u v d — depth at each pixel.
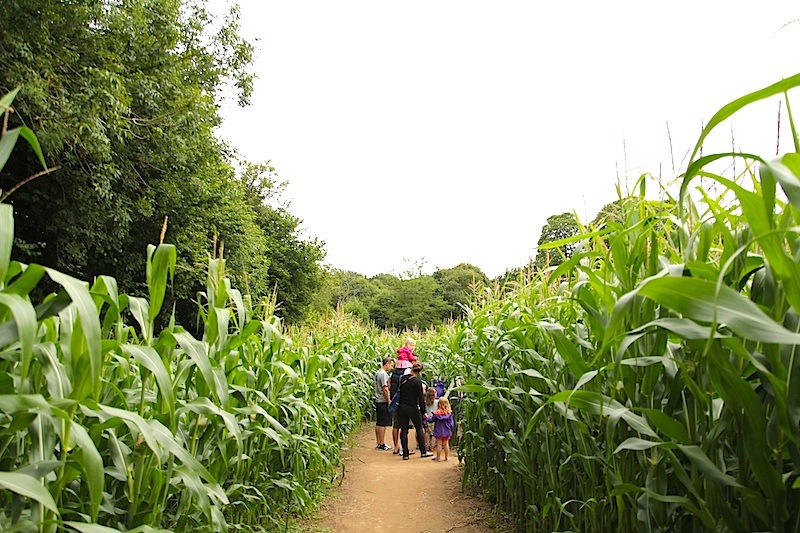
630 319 2.25
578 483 3.24
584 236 2.35
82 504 2.13
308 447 5.01
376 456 8.68
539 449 3.72
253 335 3.91
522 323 3.84
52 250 10.88
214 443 3.27
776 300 1.67
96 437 2.08
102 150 9.00
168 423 2.52
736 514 1.84
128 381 2.98
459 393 6.70
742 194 1.52
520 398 4.00
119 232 10.66
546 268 4.16
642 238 2.24
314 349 6.89
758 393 1.84
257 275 16.80
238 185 16.28
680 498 1.88
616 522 2.70
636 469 2.38
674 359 1.91
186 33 13.70
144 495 2.41
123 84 10.01
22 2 8.12
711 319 1.42
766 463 1.61
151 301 2.36
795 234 1.75
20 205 10.47
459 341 6.24
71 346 1.88
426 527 4.84
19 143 9.21
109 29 10.06
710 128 1.44
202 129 12.80
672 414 2.00
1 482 1.38
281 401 4.37
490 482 5.48
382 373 9.30
